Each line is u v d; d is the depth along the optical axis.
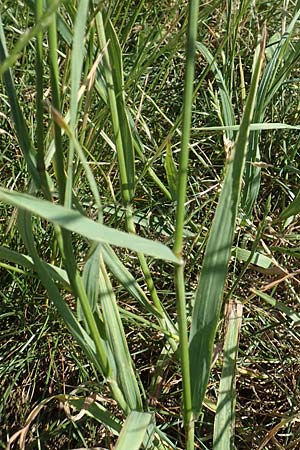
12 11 0.53
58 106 0.26
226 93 0.47
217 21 0.58
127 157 0.32
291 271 0.46
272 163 0.53
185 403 0.29
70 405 0.36
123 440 0.28
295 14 0.46
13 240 0.42
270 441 0.39
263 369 0.41
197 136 0.53
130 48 0.56
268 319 0.43
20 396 0.41
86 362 0.42
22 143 0.26
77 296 0.28
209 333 0.28
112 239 0.21
